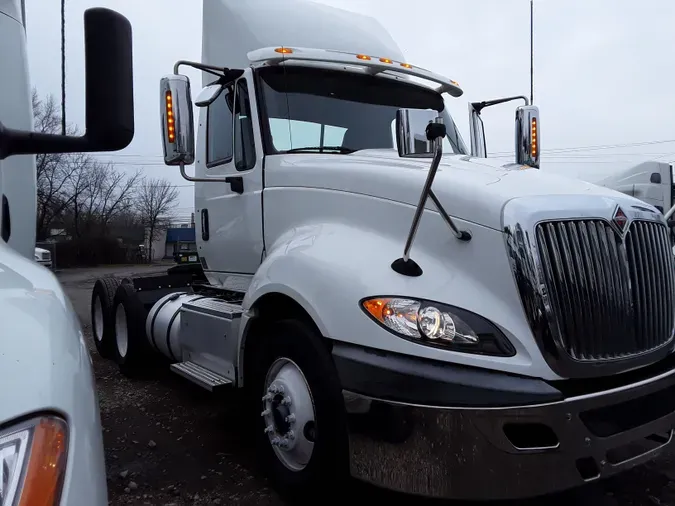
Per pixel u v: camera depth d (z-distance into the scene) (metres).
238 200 4.37
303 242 3.33
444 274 2.74
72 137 1.89
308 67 4.37
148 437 4.32
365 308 2.69
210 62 4.89
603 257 2.78
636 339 2.86
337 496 3.03
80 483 1.17
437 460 2.43
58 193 38.66
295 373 3.18
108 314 6.88
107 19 1.88
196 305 4.47
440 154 2.51
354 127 4.39
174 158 3.70
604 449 2.54
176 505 3.23
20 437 1.11
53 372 1.25
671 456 3.84
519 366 2.48
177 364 4.53
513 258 2.61
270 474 3.35
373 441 2.58
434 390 2.44
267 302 3.44
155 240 48.50
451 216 2.85
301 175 3.74
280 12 4.71
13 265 1.72
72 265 38.59
